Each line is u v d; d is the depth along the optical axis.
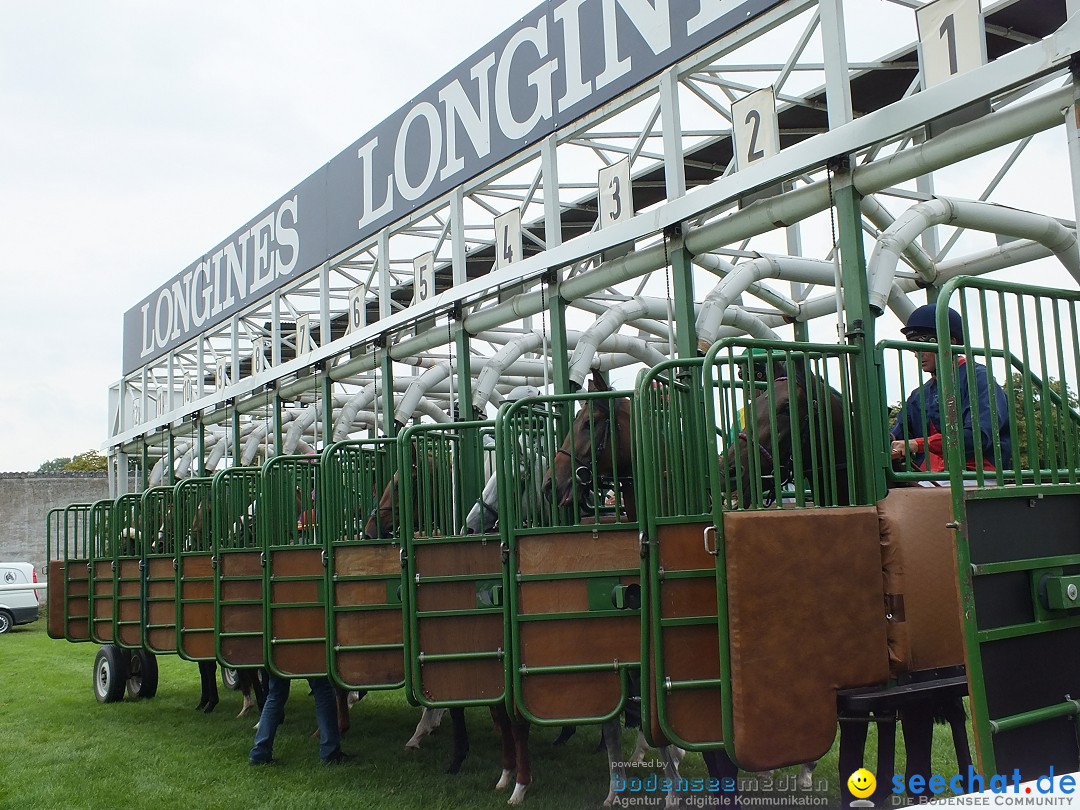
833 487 3.89
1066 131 3.76
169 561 7.58
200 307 13.50
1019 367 4.66
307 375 10.76
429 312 8.15
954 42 4.39
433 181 8.41
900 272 6.61
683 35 5.87
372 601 5.38
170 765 6.16
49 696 9.23
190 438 16.14
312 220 10.50
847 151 4.64
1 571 16.81
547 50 7.03
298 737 6.95
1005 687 2.92
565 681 4.40
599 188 6.51
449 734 6.85
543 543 4.47
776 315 8.08
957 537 2.88
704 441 4.07
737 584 3.44
